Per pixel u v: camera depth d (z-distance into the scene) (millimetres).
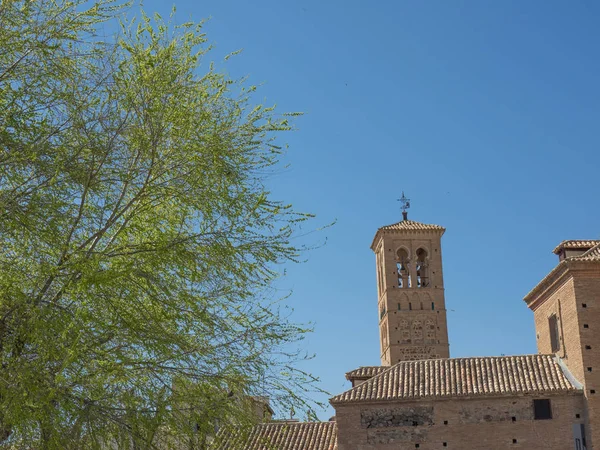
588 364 43094
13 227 13258
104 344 14234
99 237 14438
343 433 44312
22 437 13008
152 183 15102
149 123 15148
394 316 83938
